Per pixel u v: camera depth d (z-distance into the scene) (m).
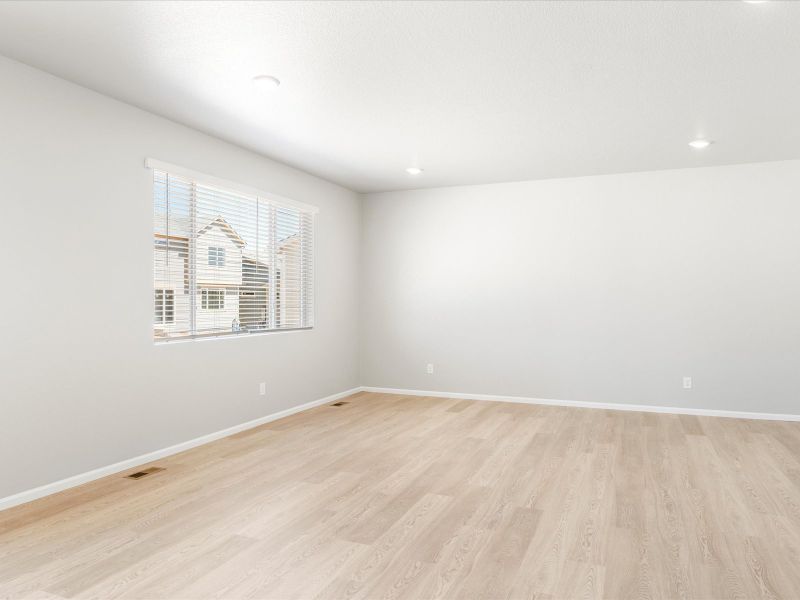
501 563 2.36
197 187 4.27
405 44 2.79
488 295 6.19
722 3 2.40
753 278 5.26
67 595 2.09
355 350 6.66
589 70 3.12
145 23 2.58
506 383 6.11
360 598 2.08
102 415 3.48
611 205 5.71
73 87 3.30
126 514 2.89
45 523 2.77
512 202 6.08
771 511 2.93
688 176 5.45
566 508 2.98
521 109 3.77
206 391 4.32
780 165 5.18
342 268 6.36
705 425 4.95
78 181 3.33
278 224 5.24
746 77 3.22
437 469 3.66
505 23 2.58
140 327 3.74
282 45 2.81
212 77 3.21
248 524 2.76
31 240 3.08
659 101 3.62
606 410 5.64
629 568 2.31
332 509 2.96
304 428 4.81
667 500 3.09
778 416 5.18
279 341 5.21
